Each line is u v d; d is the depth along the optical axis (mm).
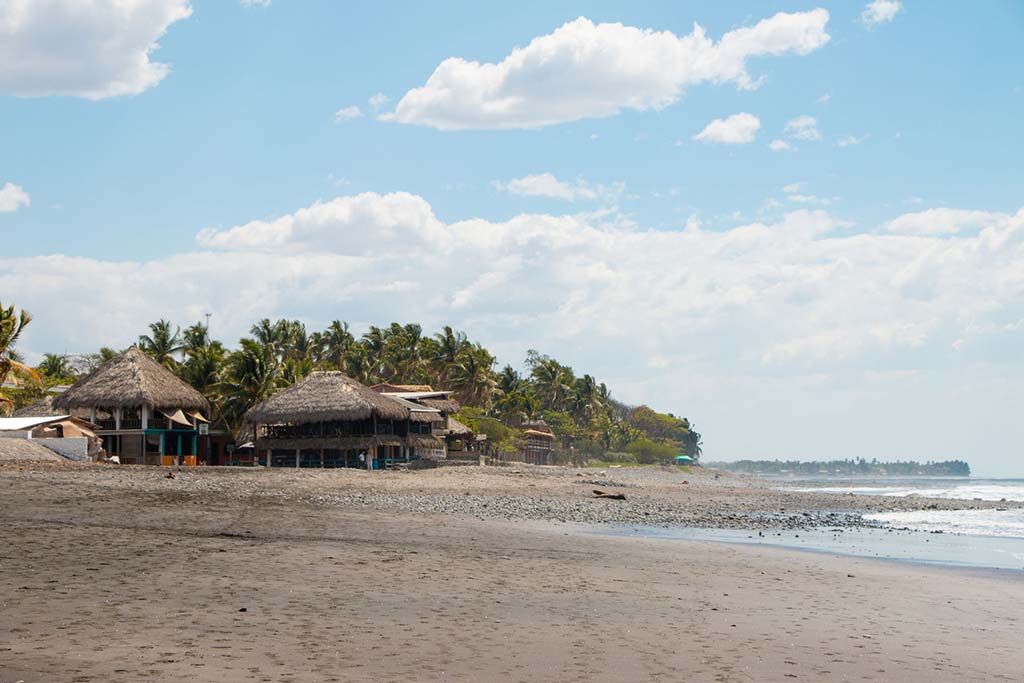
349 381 69375
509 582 15359
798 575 18984
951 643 11867
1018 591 17781
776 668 9609
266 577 14320
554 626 11547
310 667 8672
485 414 133375
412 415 74625
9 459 44031
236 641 9742
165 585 13102
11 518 20516
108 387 61875
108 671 8062
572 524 32312
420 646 9938
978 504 62000
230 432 80188
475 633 10828
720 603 14359
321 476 48812
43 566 14008
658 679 8836
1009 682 9516
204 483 38188
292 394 68875
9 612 10734
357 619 11383
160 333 103750
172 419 65250
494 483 53875
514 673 8844
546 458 141250
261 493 34906
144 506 24969
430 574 15711
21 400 76000
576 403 169750
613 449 172500
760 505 53438
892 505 58875
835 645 11195
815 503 58000
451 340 136125
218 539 18719
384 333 139750
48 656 8578
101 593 12219
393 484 47656
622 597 14391
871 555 24812
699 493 64188
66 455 49469
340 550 18094
